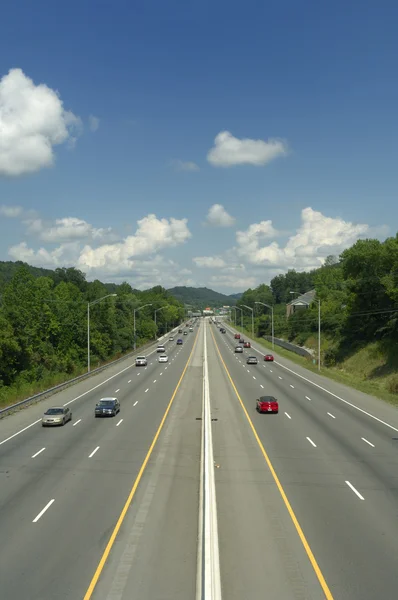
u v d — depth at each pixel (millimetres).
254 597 13234
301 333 116000
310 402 45656
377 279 70188
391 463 26000
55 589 13758
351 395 49906
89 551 16094
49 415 36406
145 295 196375
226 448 29219
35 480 23500
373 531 17406
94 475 24281
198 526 18141
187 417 39156
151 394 51312
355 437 31922
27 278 84438
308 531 17453
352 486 22344
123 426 36094
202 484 21375
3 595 13414
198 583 14086
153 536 17281
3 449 29469
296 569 14734
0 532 17578
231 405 44156
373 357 69375
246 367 75938
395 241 69188
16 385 57469
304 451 28453
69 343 81312
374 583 13875
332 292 116312
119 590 13734
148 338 133750
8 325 60531
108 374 69562
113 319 99250
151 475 24297
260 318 151000
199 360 86500
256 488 22094
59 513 19359
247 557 15539
